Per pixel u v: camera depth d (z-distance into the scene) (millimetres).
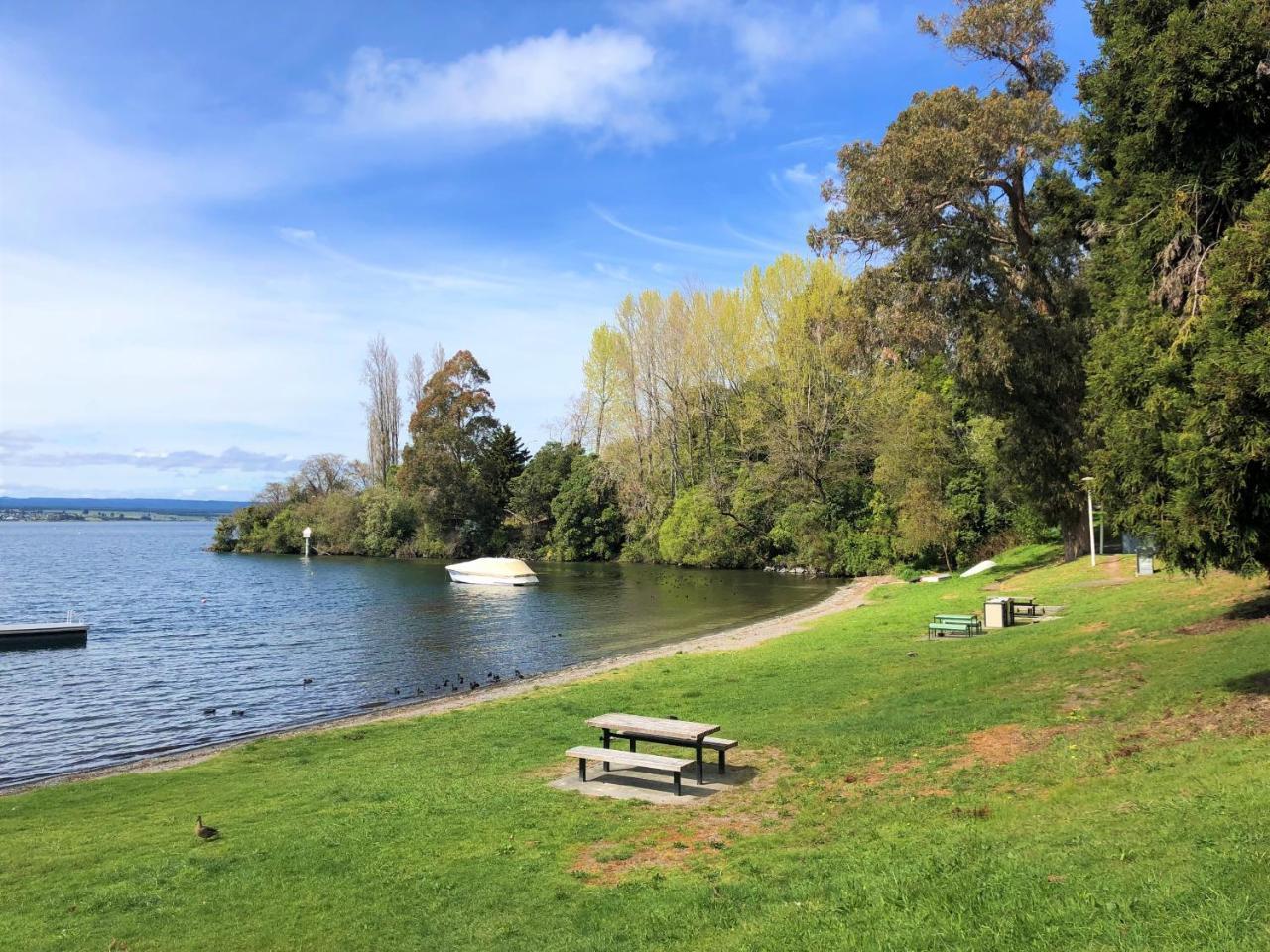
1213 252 11148
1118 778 8906
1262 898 5496
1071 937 5531
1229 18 11508
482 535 90375
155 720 21547
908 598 35781
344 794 12195
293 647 33094
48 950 7328
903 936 5918
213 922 7781
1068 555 36375
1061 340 28281
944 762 10883
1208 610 18391
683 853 8820
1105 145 17672
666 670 22578
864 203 26312
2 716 22016
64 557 106188
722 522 67188
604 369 86062
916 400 49406
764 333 64500
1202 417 9781
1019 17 26016
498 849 9266
